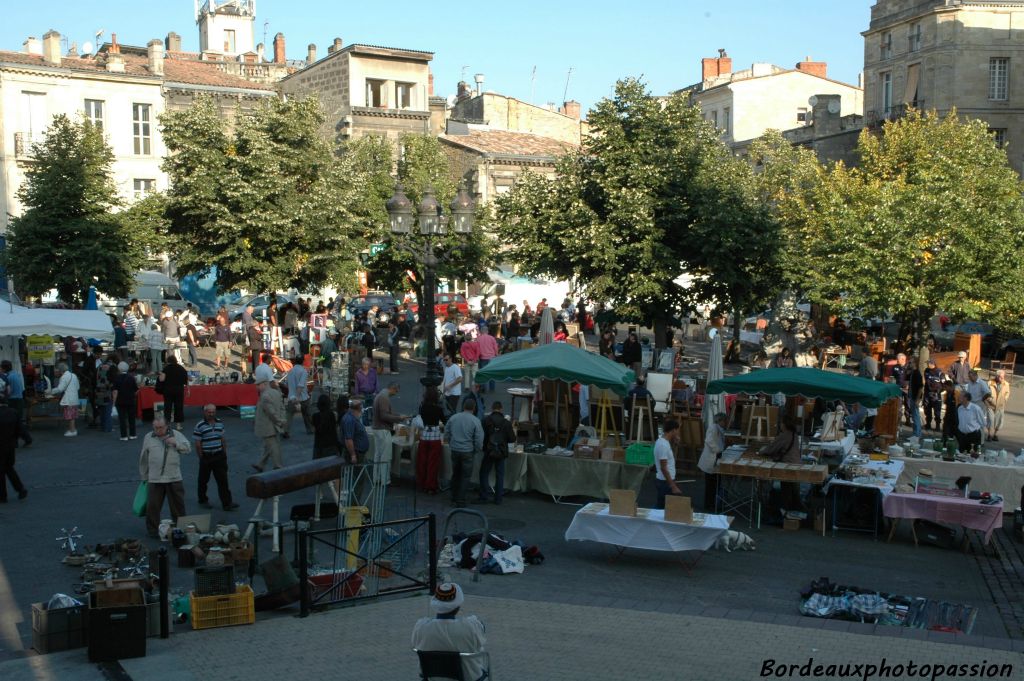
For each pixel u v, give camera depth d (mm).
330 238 37125
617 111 30094
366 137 48094
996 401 23453
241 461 19344
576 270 30234
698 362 35000
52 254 34094
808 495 16188
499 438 16625
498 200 32906
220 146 36469
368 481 12852
